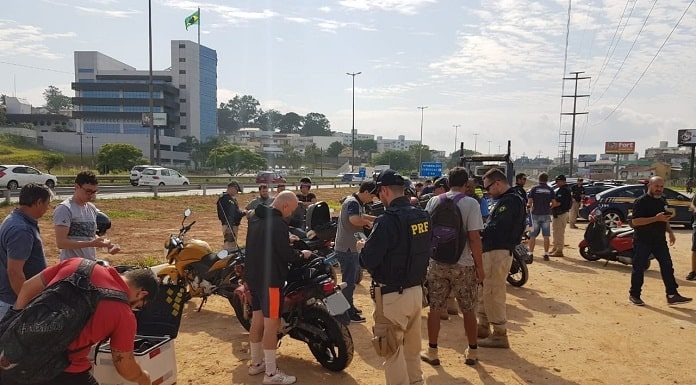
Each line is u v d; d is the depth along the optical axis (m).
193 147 107.44
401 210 4.03
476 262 4.94
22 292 2.85
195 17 68.75
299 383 4.72
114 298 2.77
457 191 5.12
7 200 20.05
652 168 87.25
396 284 3.97
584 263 11.03
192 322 6.58
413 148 128.12
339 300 4.84
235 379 4.79
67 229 4.82
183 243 6.62
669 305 7.56
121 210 21.02
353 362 5.25
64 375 2.73
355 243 6.55
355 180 58.66
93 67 113.94
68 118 114.62
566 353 5.54
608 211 17.50
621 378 4.89
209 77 121.38
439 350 5.60
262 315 4.84
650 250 7.59
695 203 9.49
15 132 93.19
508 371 5.02
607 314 7.08
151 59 40.94
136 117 106.38
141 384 2.99
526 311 7.22
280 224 4.64
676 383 4.78
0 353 2.55
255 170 85.62
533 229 11.35
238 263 5.73
